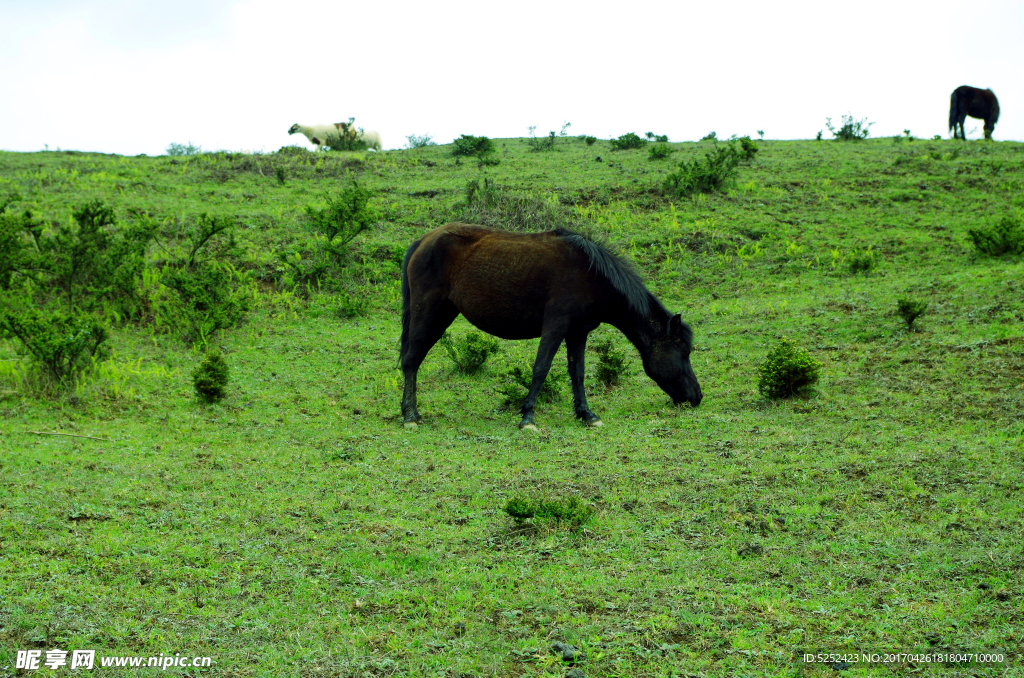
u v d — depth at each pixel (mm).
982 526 5438
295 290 13523
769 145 25234
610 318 9086
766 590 4688
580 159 22922
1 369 9031
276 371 10719
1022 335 9766
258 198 17969
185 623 4285
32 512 5711
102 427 8156
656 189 18734
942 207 17516
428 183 19719
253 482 6766
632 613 4445
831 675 3809
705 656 4000
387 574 4977
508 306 8773
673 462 7184
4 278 11305
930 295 11953
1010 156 21312
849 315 11703
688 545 5410
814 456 7086
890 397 8664
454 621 4352
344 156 22891
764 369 9125
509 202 17062
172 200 17047
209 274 12320
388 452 7789
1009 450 6785
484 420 9117
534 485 6703
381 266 14773
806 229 16422
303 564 5113
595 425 8734
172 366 10555
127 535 5438
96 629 4156
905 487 6180
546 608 4504
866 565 4953
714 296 13859
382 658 3979
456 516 6051
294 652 4027
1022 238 13664
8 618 4176
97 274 11906
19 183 17469
